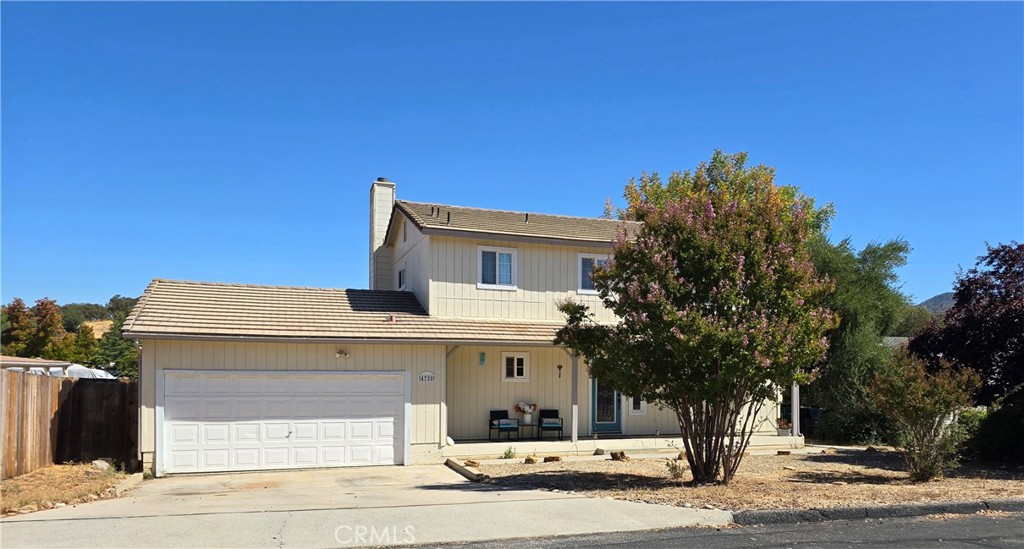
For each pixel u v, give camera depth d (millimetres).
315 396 16984
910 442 14102
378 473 16078
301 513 9836
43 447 14578
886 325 28250
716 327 10930
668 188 32531
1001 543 8516
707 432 12469
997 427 17438
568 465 16391
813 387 25953
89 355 41906
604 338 12609
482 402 20234
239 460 16312
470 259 20344
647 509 10086
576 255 21594
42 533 8602
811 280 12250
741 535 8805
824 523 9531
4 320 40438
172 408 15922
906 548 8250
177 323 16234
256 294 19375
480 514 9789
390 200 24938
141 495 12758
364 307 19625
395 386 17609
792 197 31312
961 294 17375
